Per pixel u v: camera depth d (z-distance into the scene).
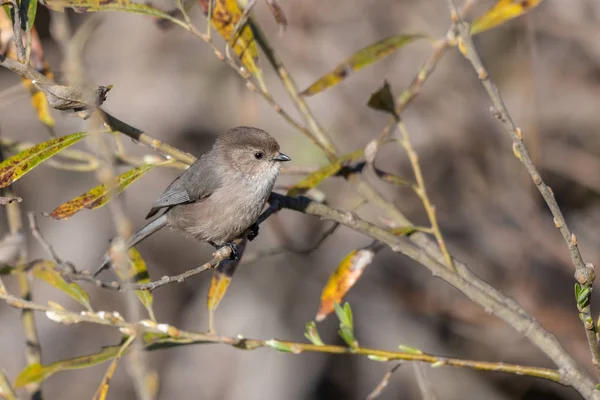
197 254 14.16
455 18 5.80
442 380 12.71
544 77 12.28
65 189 13.78
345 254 13.18
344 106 12.59
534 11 11.75
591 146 12.29
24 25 6.44
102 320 5.65
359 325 13.06
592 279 5.37
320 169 7.25
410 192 12.65
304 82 12.55
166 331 5.82
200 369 13.34
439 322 13.05
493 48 12.33
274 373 13.12
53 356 13.44
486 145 12.28
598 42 11.65
